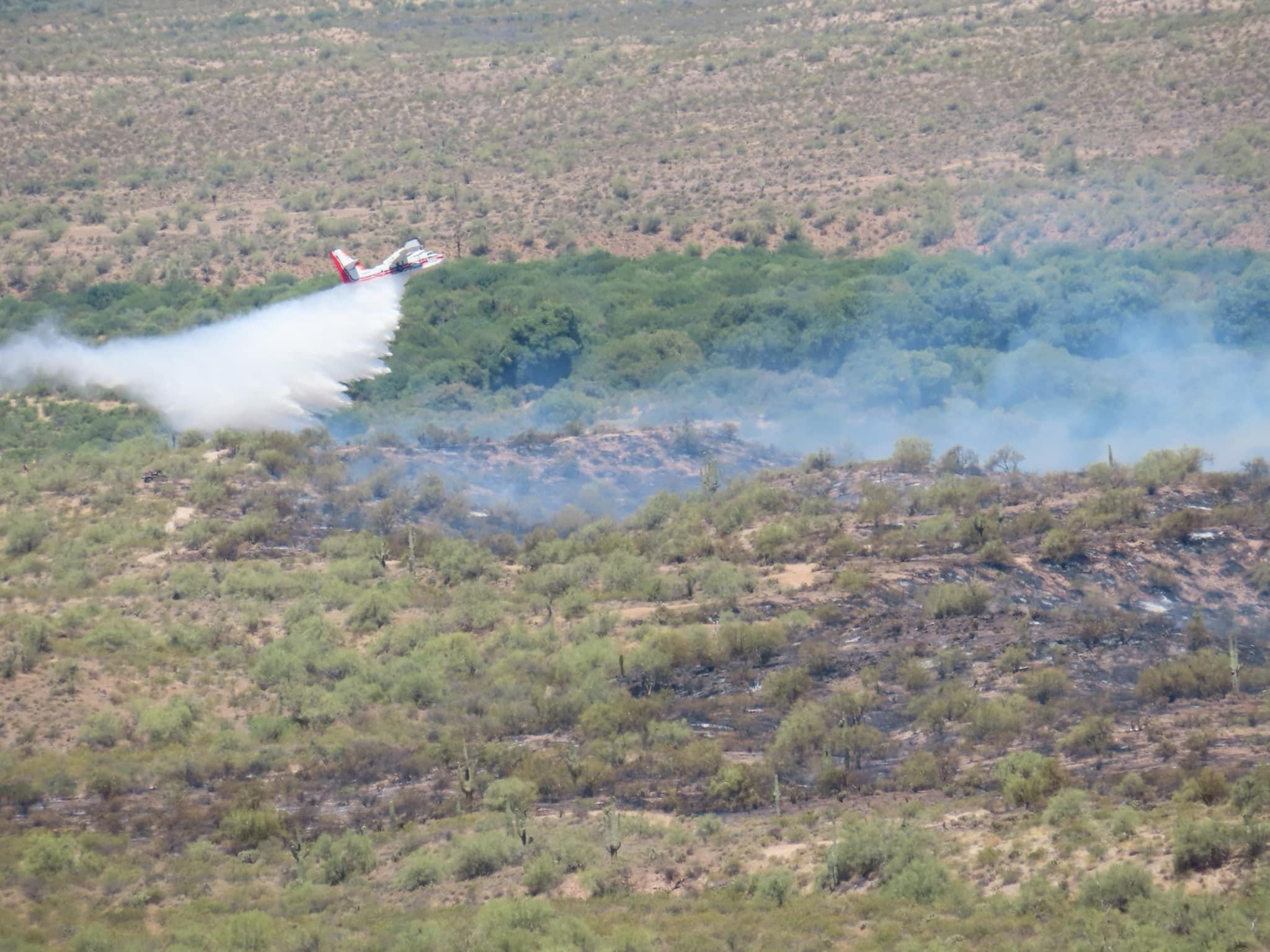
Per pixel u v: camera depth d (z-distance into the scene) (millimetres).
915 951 181750
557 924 196000
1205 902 180750
